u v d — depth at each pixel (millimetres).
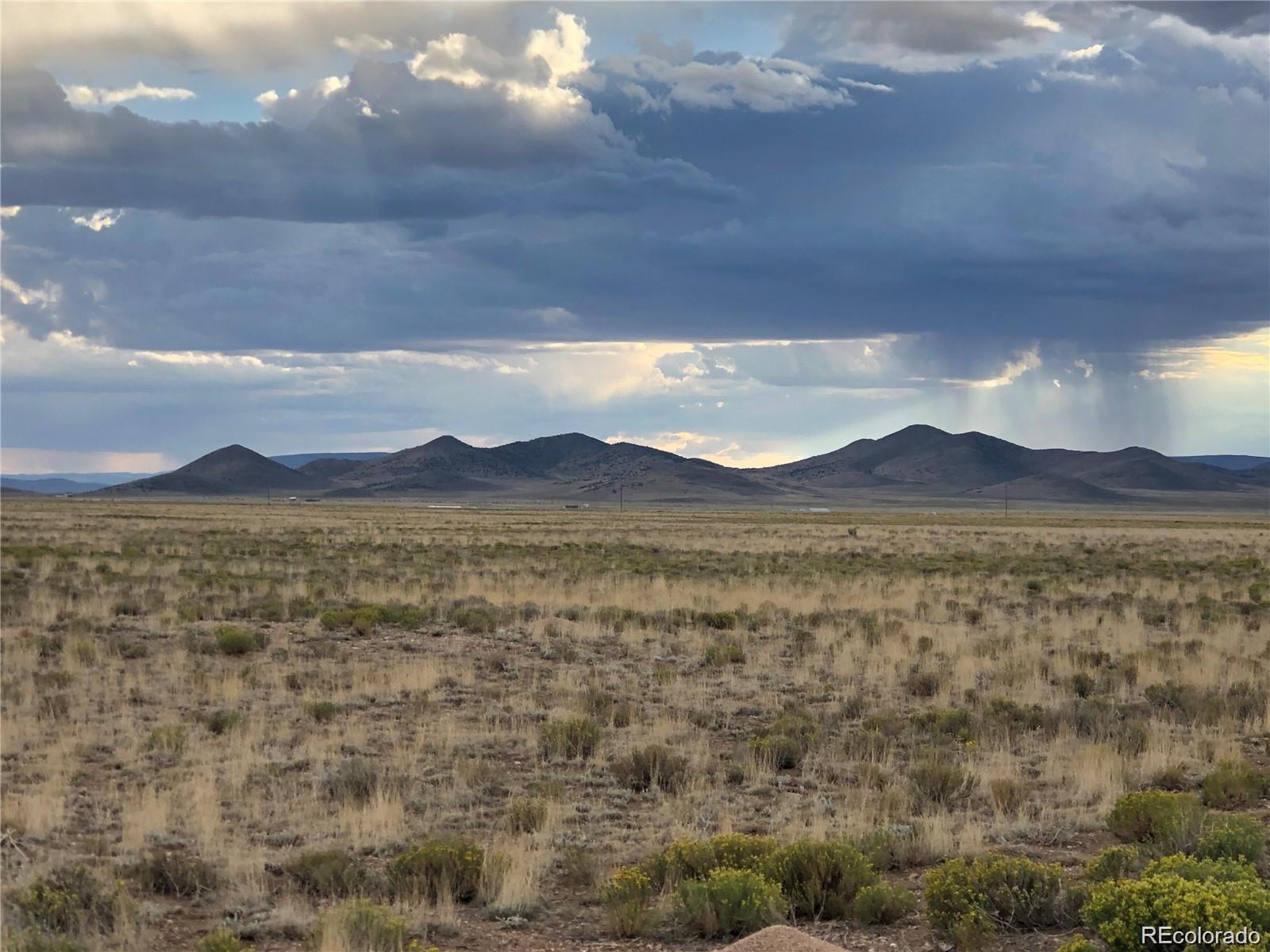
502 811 14156
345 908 9609
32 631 27234
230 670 23219
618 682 22953
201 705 20078
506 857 11320
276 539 69938
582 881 11594
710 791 15055
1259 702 20641
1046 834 13195
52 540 63406
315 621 30531
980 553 67250
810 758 16953
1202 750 17297
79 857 11727
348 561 51594
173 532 77250
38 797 13734
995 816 13859
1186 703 20672
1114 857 11008
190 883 11062
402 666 23578
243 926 10000
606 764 16469
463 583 39906
